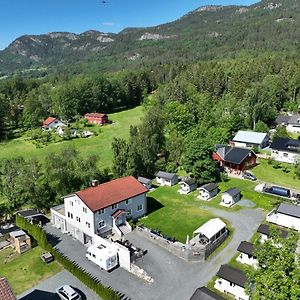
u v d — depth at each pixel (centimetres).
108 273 4191
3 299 2878
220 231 4750
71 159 6228
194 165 6719
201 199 6194
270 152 8462
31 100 13775
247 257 4181
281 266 2264
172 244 4578
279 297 2164
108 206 4947
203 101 11119
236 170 7362
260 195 6125
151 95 17512
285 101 12131
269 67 14638
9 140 11444
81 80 15788
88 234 4919
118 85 16512
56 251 4466
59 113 14350
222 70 14950
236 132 9681
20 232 4884
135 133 8119
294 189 6450
